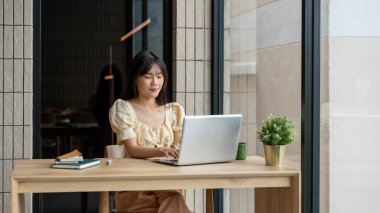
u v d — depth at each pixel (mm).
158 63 3346
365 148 2699
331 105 2934
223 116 3041
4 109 4234
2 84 4230
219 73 4605
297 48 3236
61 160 2895
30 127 4262
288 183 2926
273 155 3041
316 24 3064
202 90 4625
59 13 5699
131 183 2773
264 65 3725
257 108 3852
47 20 5676
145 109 3389
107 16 5824
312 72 3090
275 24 3543
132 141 3271
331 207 2943
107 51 5688
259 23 3803
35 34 4324
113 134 5465
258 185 2898
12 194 2662
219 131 3045
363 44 2693
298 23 3219
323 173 3010
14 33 4230
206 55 4633
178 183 2818
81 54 5742
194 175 2795
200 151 3018
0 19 4215
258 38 3818
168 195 3139
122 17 5594
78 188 2734
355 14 2742
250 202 3928
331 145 2938
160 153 3139
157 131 3375
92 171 2814
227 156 3133
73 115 5574
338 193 2887
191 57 4605
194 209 4594
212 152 3061
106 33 5848
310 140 3107
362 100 2707
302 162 3143
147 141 3332
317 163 3062
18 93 4246
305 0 3096
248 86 4016
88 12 5742
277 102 3521
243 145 3260
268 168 2967
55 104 5578
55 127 5434
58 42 5699
